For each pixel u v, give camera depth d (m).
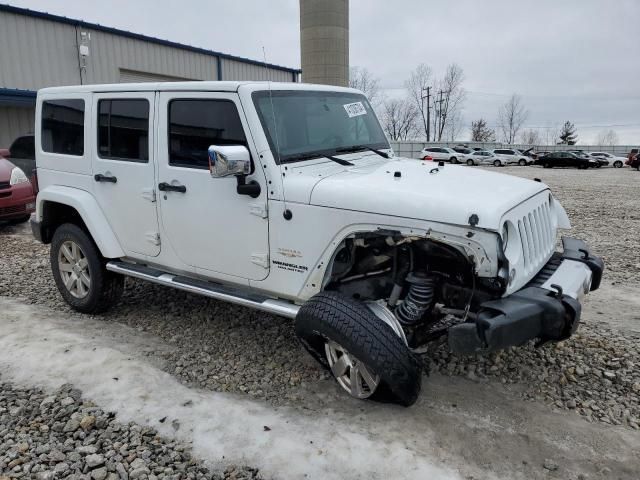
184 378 3.79
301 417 3.27
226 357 4.12
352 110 4.35
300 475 2.76
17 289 5.87
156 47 19.80
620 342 4.33
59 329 4.62
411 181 3.38
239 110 3.56
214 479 2.74
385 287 3.48
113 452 2.95
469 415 3.29
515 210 3.11
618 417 3.27
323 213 3.29
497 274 2.90
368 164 3.96
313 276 3.44
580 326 4.69
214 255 3.91
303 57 18.97
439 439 3.04
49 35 16.80
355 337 3.00
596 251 7.79
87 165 4.62
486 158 46.25
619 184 22.33
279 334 4.54
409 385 3.02
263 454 2.93
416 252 3.31
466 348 2.90
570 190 19.02
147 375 3.78
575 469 2.79
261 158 3.49
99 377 3.76
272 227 3.53
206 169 3.80
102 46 18.14
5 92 15.36
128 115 4.26
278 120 3.65
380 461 2.85
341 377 3.37
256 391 3.60
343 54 18.77
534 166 45.34
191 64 21.08
